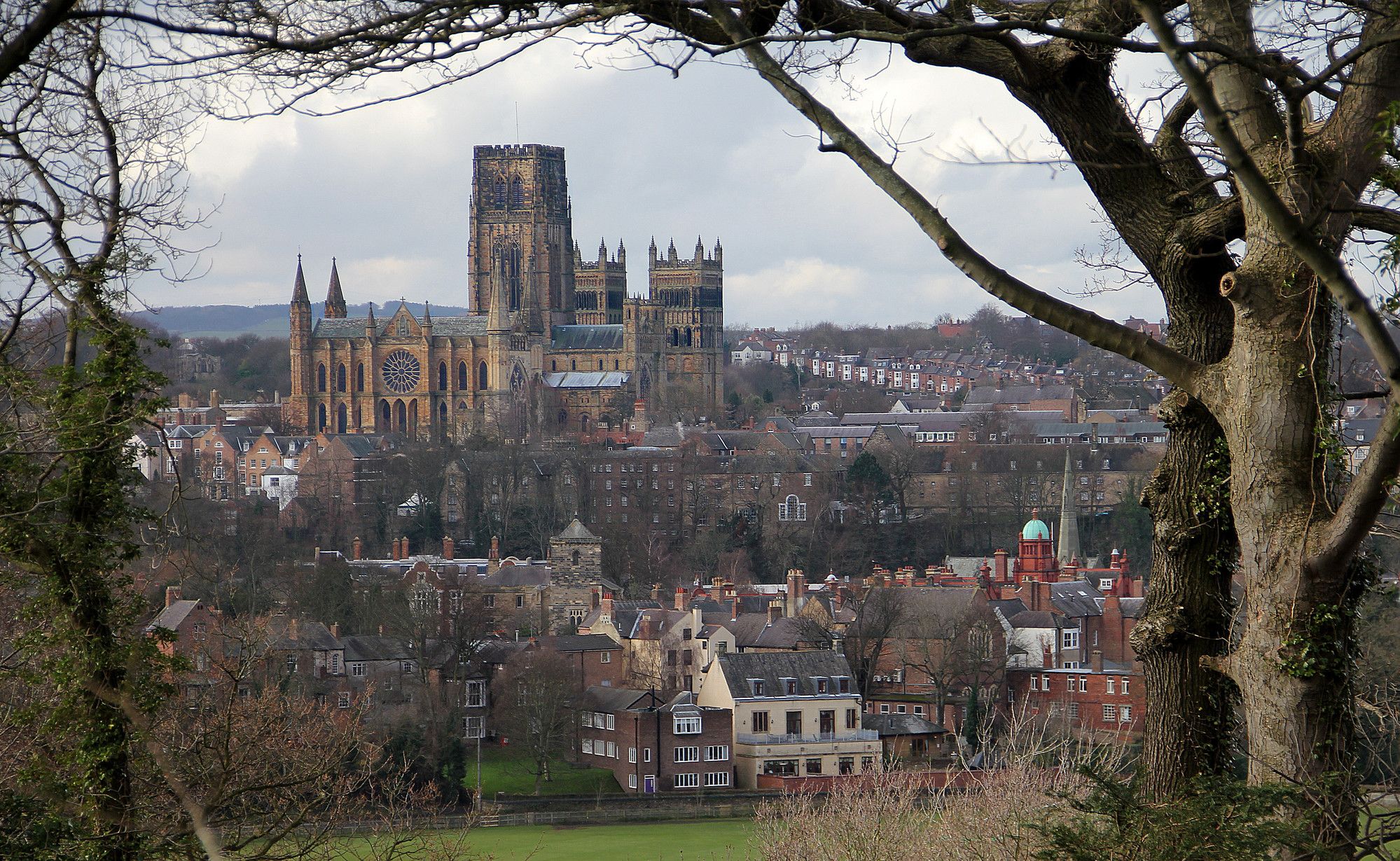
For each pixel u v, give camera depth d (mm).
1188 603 89000
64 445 106000
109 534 120438
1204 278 88875
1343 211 60750
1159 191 88250
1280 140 74250
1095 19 83125
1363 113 72125
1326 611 74938
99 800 112625
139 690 117750
